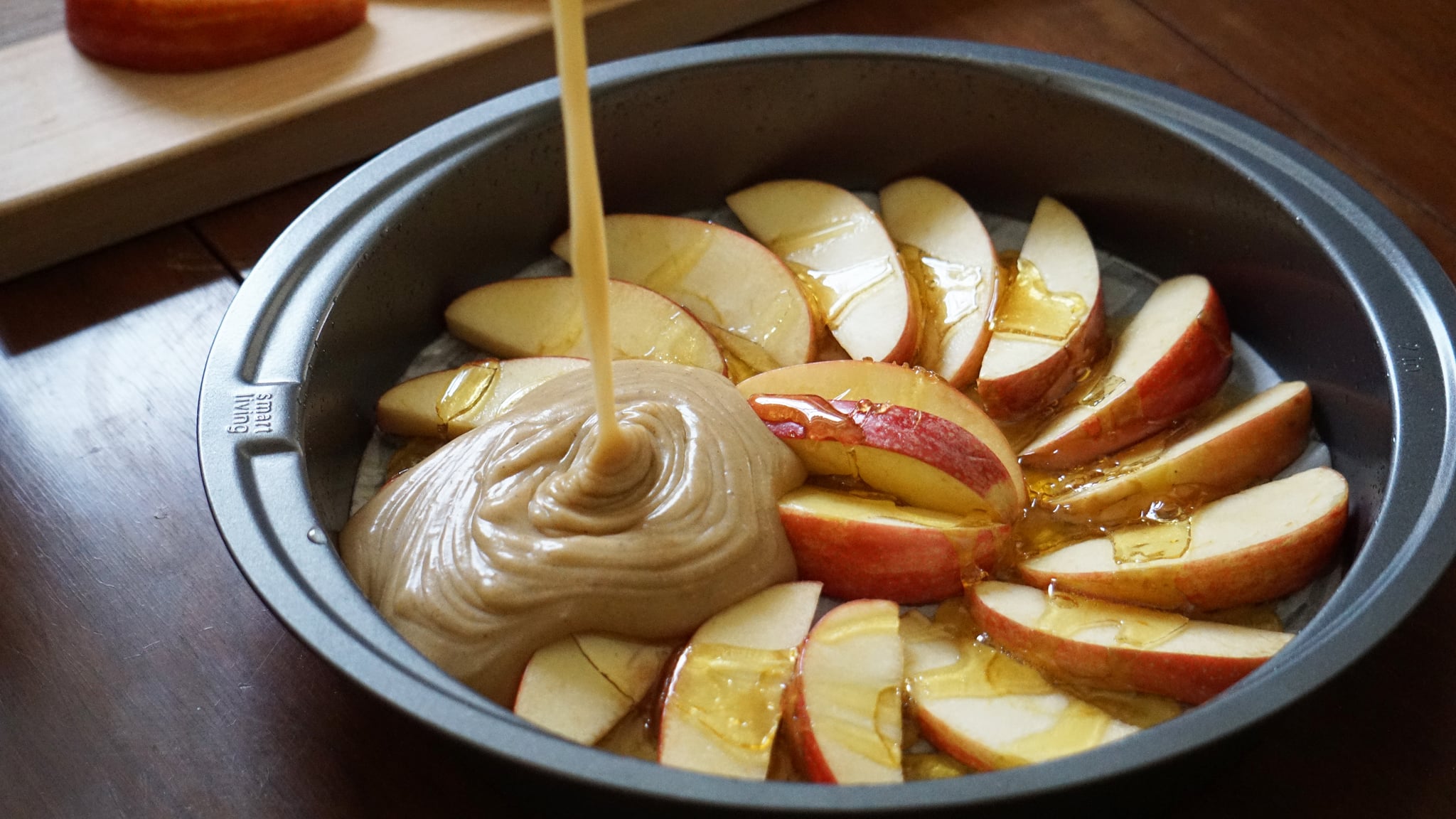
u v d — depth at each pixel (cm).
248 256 58
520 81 62
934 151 60
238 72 60
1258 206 54
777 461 50
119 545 52
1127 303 58
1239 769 47
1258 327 56
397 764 48
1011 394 53
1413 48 63
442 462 50
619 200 59
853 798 41
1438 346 49
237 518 46
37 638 50
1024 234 60
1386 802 47
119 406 55
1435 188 58
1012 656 49
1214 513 50
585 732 47
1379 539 46
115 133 58
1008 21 64
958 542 49
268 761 48
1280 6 65
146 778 48
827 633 47
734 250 56
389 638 44
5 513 52
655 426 49
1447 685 48
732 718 46
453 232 56
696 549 48
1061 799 42
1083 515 51
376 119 61
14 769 48
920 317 55
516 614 47
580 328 55
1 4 65
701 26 64
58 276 58
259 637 50
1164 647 47
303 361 50
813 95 58
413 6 63
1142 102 56
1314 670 43
